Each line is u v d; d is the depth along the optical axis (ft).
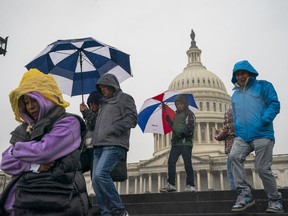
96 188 16.35
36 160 8.64
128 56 25.52
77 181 9.70
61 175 8.80
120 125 17.21
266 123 18.74
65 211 8.74
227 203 22.39
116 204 16.38
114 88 18.71
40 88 9.45
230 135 29.40
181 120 28.30
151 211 23.38
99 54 25.04
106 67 25.94
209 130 247.50
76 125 9.68
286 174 194.90
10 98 9.71
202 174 211.00
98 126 17.62
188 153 27.61
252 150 19.89
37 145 8.72
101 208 16.58
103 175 16.19
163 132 34.68
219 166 207.00
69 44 24.30
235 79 21.52
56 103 9.63
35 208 8.46
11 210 9.03
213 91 269.44
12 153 8.98
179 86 280.10
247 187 19.62
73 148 9.29
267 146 18.63
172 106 35.14
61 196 8.67
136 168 220.84
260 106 19.53
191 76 281.95
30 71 9.93
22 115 9.82
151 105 35.19
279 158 198.80
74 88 26.08
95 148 17.72
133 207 23.82
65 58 25.61
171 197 24.90
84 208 9.54
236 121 20.33
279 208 18.75
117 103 17.83
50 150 8.73
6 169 9.04
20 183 8.73
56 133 9.01
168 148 240.12
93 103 21.57
